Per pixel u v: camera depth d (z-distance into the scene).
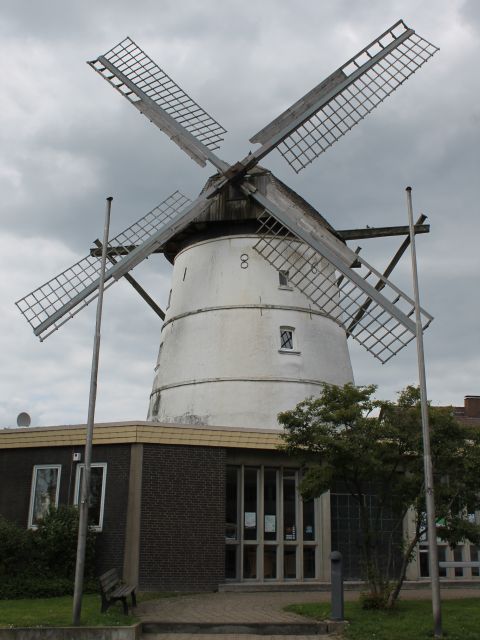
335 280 27.17
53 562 19.33
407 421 16.30
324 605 16.16
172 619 14.71
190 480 20.48
